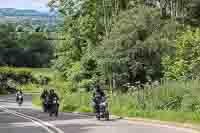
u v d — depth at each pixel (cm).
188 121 4281
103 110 4934
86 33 10025
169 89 5388
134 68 7706
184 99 5022
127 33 7781
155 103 5419
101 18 9962
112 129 3850
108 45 7869
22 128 4191
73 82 9781
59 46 10675
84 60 9656
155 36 7656
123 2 9162
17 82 19988
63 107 7794
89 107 7269
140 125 4219
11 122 4953
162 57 7356
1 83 18138
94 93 5172
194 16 9406
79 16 10369
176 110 5062
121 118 5134
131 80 7962
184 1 9406
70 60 10506
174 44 7556
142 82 7862
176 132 3519
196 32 7081
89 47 9838
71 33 10412
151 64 7700
